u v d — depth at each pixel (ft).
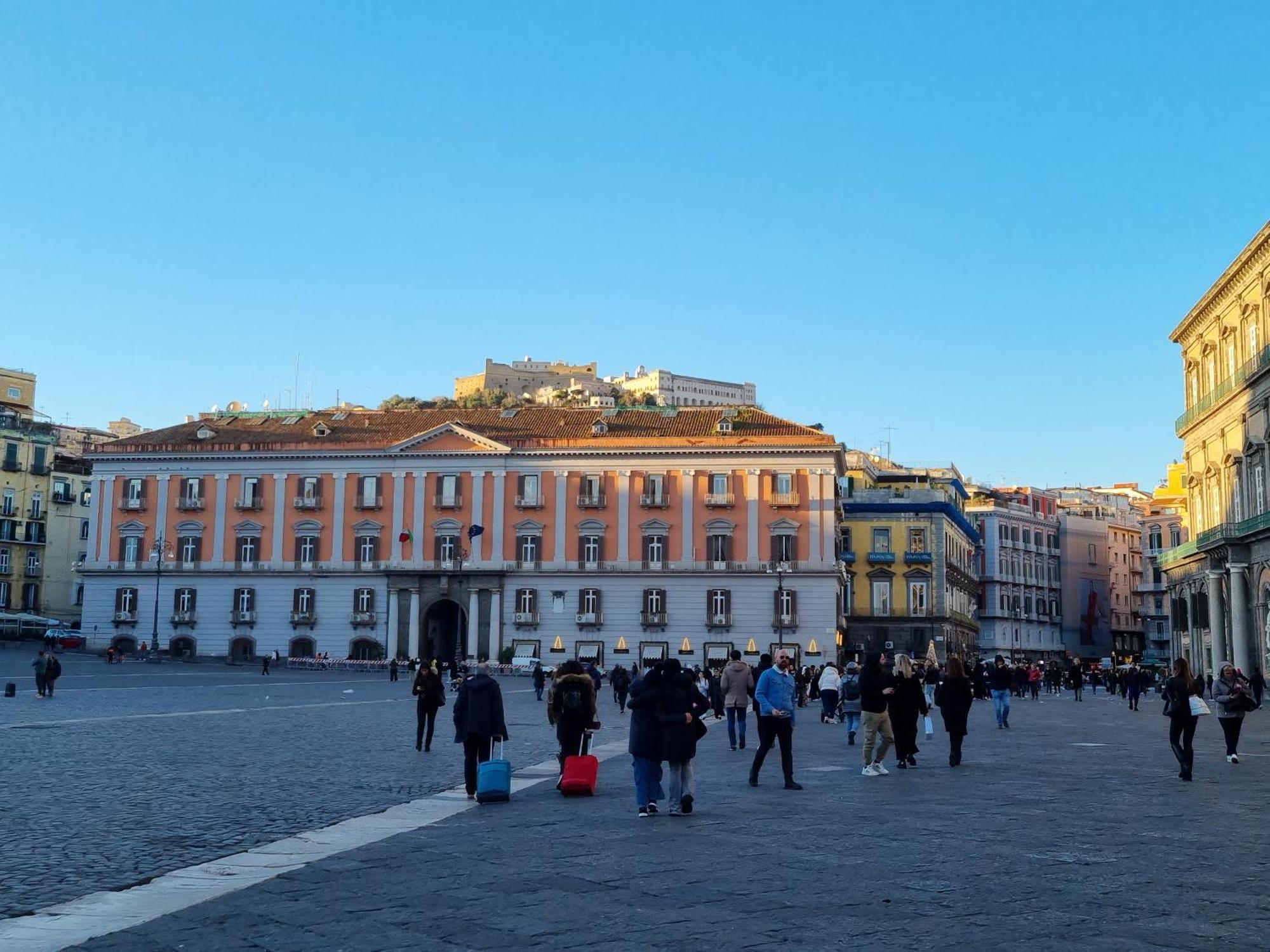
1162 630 545.44
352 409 392.06
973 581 456.86
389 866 43.65
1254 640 221.87
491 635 326.85
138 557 344.49
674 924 34.09
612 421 343.67
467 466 333.83
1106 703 233.14
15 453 405.18
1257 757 94.07
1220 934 32.86
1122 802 62.95
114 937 33.37
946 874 41.42
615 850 46.85
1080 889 38.78
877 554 376.07
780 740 69.97
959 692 85.56
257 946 32.27
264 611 337.72
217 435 351.25
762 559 320.70
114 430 545.44
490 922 34.55
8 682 155.02
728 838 49.90
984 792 67.87
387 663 319.88
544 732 120.98
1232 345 234.99
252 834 51.29
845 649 357.82
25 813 56.39
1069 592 536.01
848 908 35.99
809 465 322.55
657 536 325.42
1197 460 259.80
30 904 37.60
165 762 80.38
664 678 57.88
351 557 335.47
